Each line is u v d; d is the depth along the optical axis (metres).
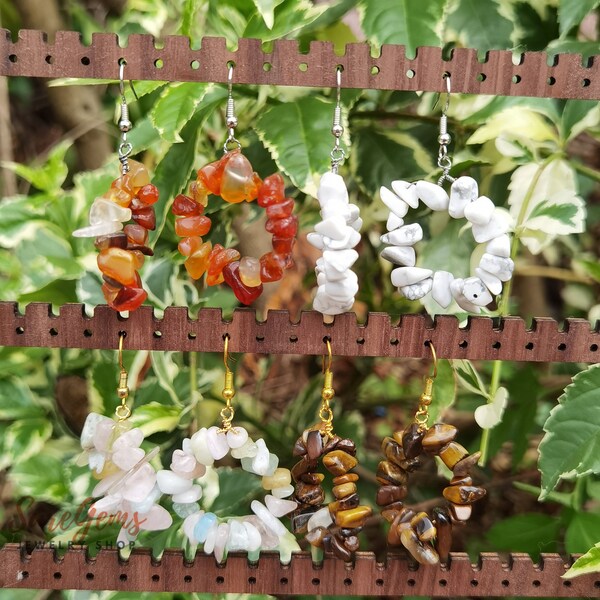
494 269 0.20
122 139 0.20
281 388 0.38
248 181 0.20
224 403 0.31
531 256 0.38
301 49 0.28
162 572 0.22
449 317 0.21
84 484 0.26
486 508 0.33
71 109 0.34
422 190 0.20
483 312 0.26
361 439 0.32
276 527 0.21
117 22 0.29
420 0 0.23
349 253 0.19
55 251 0.27
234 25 0.24
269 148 0.22
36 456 0.27
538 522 0.28
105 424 0.21
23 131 0.40
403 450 0.21
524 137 0.26
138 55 0.20
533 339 0.21
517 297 0.38
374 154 0.28
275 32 0.23
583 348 0.21
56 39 0.19
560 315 0.40
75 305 0.20
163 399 0.28
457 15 0.28
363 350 0.21
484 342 0.21
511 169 0.27
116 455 0.21
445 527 0.21
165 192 0.25
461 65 0.20
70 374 0.29
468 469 0.21
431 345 0.21
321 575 0.22
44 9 0.32
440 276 0.21
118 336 0.21
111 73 0.20
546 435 0.22
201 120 0.25
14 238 0.27
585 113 0.25
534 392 0.30
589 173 0.26
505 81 0.20
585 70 0.20
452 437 0.21
